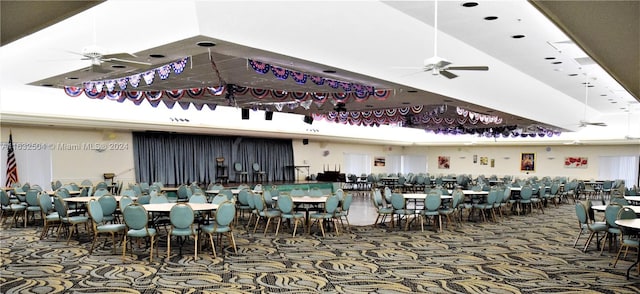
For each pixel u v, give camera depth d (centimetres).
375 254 659
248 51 514
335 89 846
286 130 1655
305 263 602
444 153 2378
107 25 561
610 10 354
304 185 1647
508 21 650
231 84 815
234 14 467
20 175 1215
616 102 1419
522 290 487
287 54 532
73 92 863
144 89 887
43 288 484
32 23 323
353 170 2220
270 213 827
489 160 2234
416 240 774
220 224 643
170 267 575
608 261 619
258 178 1831
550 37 724
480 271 564
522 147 2144
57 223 853
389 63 672
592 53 483
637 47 450
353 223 984
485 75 920
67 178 1306
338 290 483
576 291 483
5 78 875
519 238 799
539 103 1208
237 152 1783
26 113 1005
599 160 1958
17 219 1002
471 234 840
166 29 482
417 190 1944
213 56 599
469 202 1053
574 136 1877
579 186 1622
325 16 562
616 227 651
